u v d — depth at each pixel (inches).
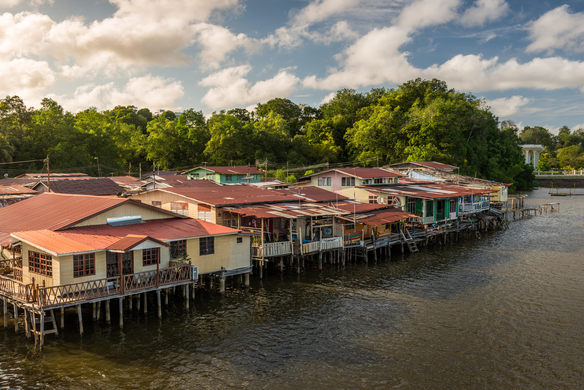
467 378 821.9
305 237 1678.2
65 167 3270.2
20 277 1081.4
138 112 5979.3
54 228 1099.9
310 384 798.5
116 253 1058.7
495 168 4675.2
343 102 5034.5
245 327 1055.0
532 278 1483.8
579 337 997.8
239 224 1556.3
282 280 1441.9
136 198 1723.7
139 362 876.6
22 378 810.2
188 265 1143.0
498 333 1021.8
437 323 1083.3
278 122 4104.3
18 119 3491.6
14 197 1947.6
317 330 1040.2
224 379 814.5
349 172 2388.0
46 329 1015.0
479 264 1691.7
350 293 1317.7
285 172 3535.9
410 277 1499.8
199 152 3976.4
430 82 5007.4
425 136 4074.8
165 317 1109.7
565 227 2603.3
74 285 977.5
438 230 2098.9
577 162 6412.4
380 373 838.5
